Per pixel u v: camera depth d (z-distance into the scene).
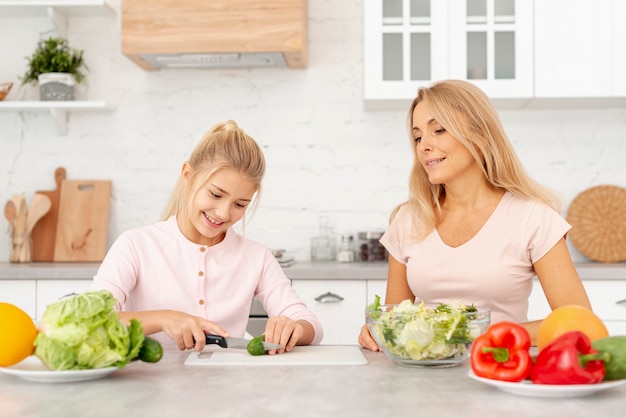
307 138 3.41
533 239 1.82
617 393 1.03
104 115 3.41
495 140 1.84
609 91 2.99
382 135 3.40
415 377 1.15
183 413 0.91
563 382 0.98
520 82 3.01
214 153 1.65
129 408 0.94
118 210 3.42
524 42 3.00
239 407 0.94
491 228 1.85
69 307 1.10
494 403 0.97
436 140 1.82
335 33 3.39
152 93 3.42
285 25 2.93
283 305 1.78
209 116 3.42
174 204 1.87
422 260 1.89
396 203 3.40
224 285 1.81
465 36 3.01
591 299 2.80
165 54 2.98
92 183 3.38
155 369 1.22
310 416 0.90
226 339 1.40
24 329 1.10
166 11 2.93
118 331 1.12
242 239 1.88
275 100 3.41
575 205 3.33
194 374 1.17
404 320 1.22
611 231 3.30
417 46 3.04
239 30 2.93
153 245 1.79
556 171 3.37
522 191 1.86
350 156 3.41
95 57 3.41
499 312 1.86
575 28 2.99
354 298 2.82
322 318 2.82
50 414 0.91
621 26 2.99
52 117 3.41
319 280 2.83
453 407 0.95
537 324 1.62
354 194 3.41
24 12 3.32
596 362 1.00
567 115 3.36
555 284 1.79
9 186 3.41
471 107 1.81
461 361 1.25
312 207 3.41
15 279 2.86
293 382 1.11
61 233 3.33
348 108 3.40
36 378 1.09
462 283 1.84
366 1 3.02
